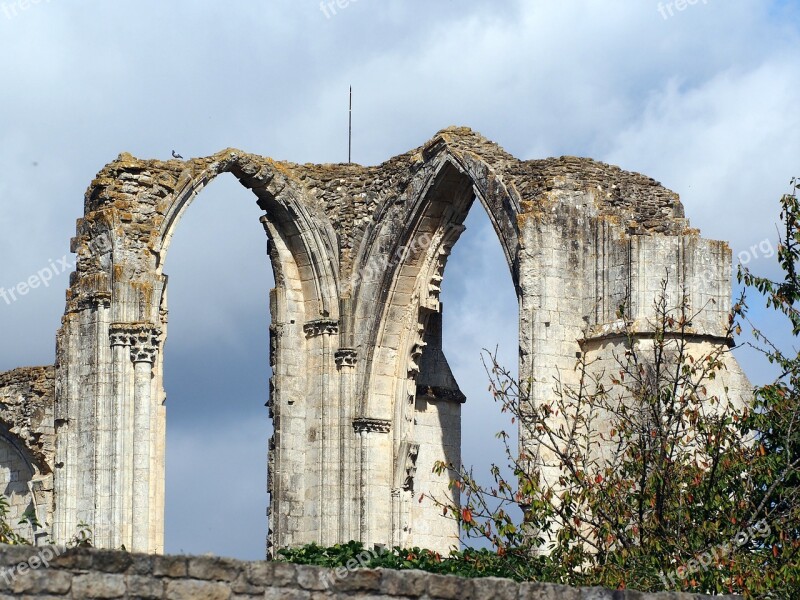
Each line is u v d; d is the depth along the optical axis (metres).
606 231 70.19
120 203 74.25
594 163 72.19
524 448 68.25
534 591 41.00
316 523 77.38
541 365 69.44
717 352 57.53
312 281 78.56
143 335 73.31
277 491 77.94
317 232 78.31
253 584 38.72
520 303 70.12
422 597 40.03
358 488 77.06
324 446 77.56
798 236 57.41
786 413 54.81
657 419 54.38
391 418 77.56
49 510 74.88
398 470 77.25
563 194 71.00
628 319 68.75
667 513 52.66
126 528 72.56
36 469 77.00
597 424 68.38
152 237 74.38
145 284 73.75
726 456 53.97
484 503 53.50
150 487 73.19
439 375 80.31
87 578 37.59
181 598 38.12
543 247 70.19
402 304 77.56
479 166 73.50
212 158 76.38
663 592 42.75
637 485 55.12
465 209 77.00
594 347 69.56
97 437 73.00
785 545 51.28
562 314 70.00
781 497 53.75
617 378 68.38
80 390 73.88
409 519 77.69
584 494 53.44
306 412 78.31
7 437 79.44
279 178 77.94
